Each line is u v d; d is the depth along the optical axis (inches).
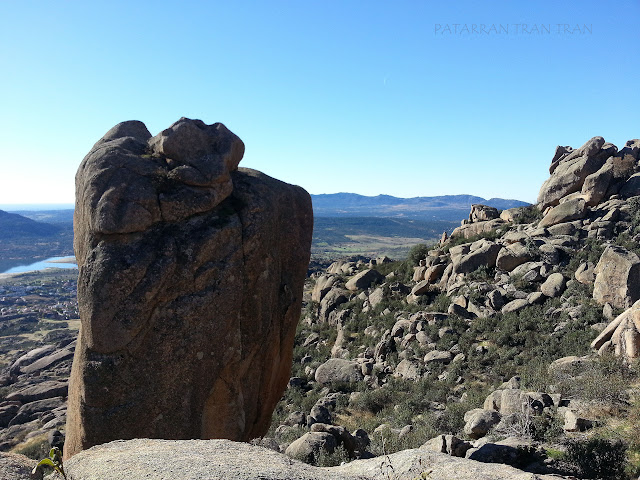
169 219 315.6
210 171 328.8
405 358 968.9
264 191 356.8
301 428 632.4
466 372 834.8
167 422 291.1
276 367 371.6
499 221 1497.3
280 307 364.8
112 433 280.5
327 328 1386.6
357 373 1011.9
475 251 1207.6
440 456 243.4
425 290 1232.8
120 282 290.2
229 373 314.7
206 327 305.0
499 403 497.7
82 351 293.7
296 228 383.6
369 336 1160.8
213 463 156.2
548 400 462.3
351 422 785.6
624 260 861.8
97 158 320.8
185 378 297.4
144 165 323.9
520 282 1072.2
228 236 322.0
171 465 151.8
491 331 951.6
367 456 447.2
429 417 597.3
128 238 303.1
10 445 1101.7
